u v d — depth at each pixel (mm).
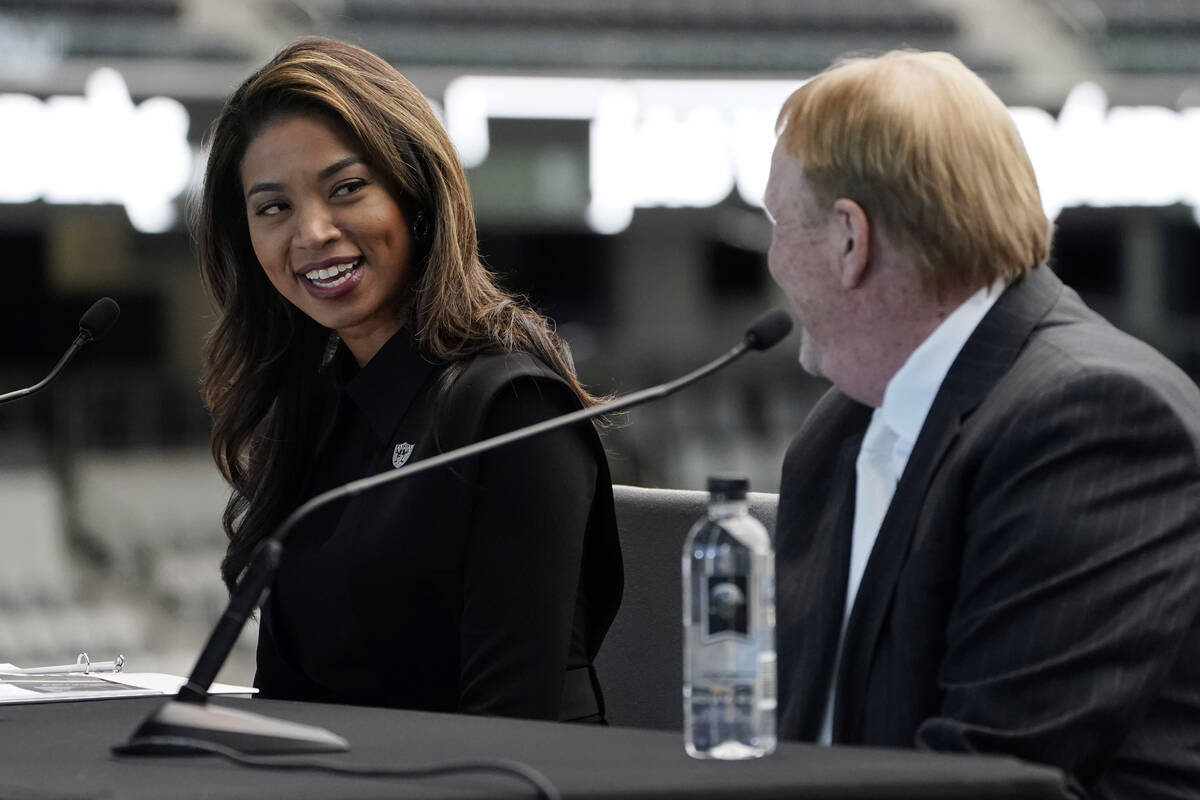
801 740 4773
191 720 3955
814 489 5285
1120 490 4223
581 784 3305
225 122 6445
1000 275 4586
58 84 38656
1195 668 4270
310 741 3902
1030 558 4227
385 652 5910
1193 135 43438
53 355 42531
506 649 5621
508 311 6254
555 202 42625
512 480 5758
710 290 47375
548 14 42219
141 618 32000
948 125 4512
